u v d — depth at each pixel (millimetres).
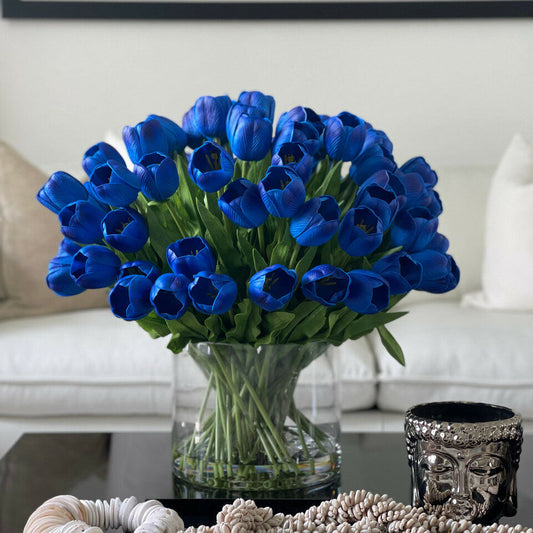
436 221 784
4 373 1646
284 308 776
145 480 908
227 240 750
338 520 646
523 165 2166
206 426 808
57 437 1116
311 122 812
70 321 1822
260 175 788
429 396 1651
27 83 2648
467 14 2623
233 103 812
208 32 2654
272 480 800
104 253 720
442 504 673
